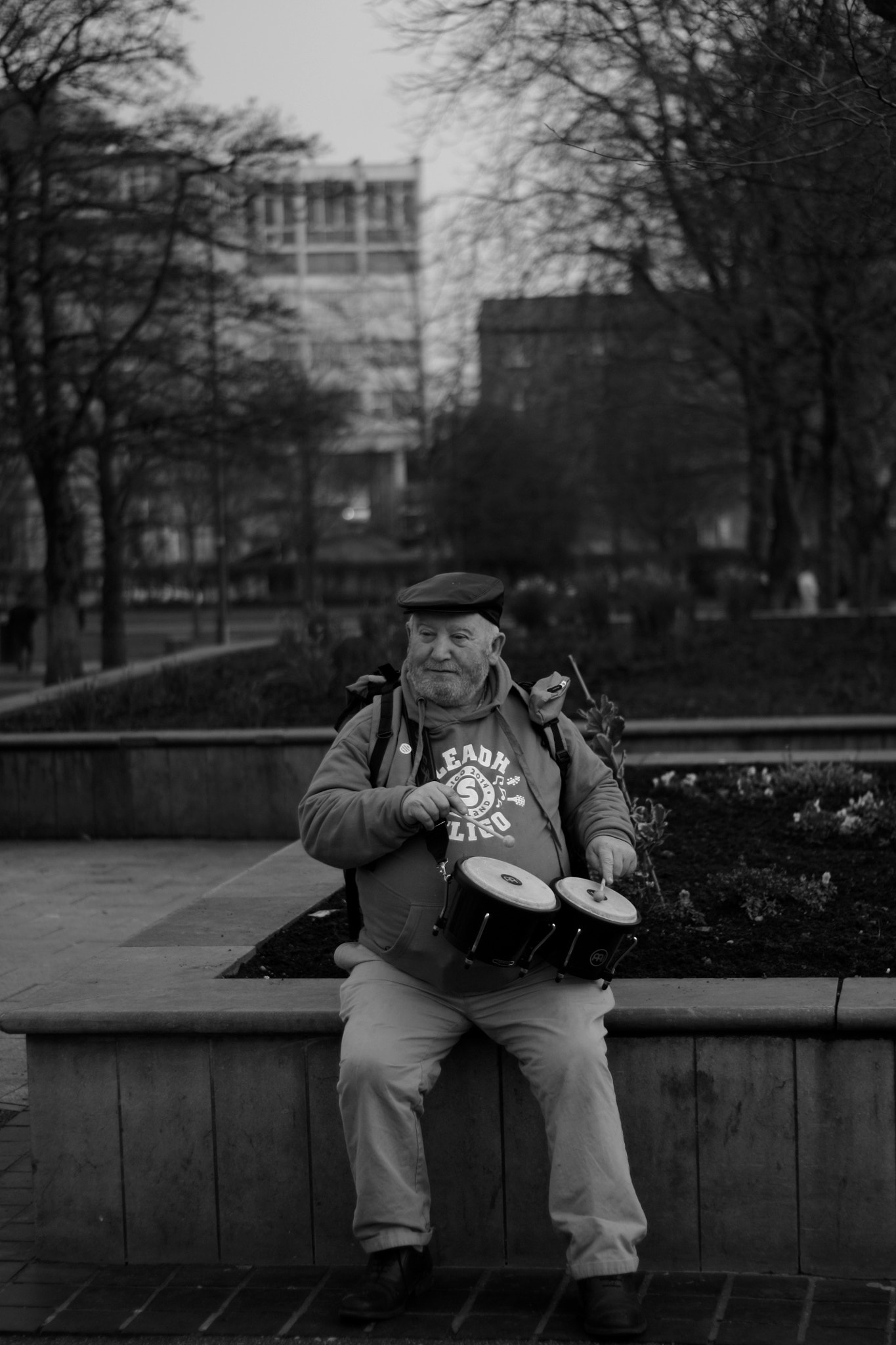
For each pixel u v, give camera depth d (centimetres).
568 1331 342
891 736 1016
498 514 3853
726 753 862
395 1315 352
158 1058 383
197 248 1741
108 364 1644
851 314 1341
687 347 1948
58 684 1475
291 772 1016
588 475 3228
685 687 1359
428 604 369
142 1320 356
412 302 3228
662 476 2980
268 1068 380
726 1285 361
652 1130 369
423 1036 359
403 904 361
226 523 3422
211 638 3884
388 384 3466
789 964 424
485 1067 374
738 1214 367
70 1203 388
